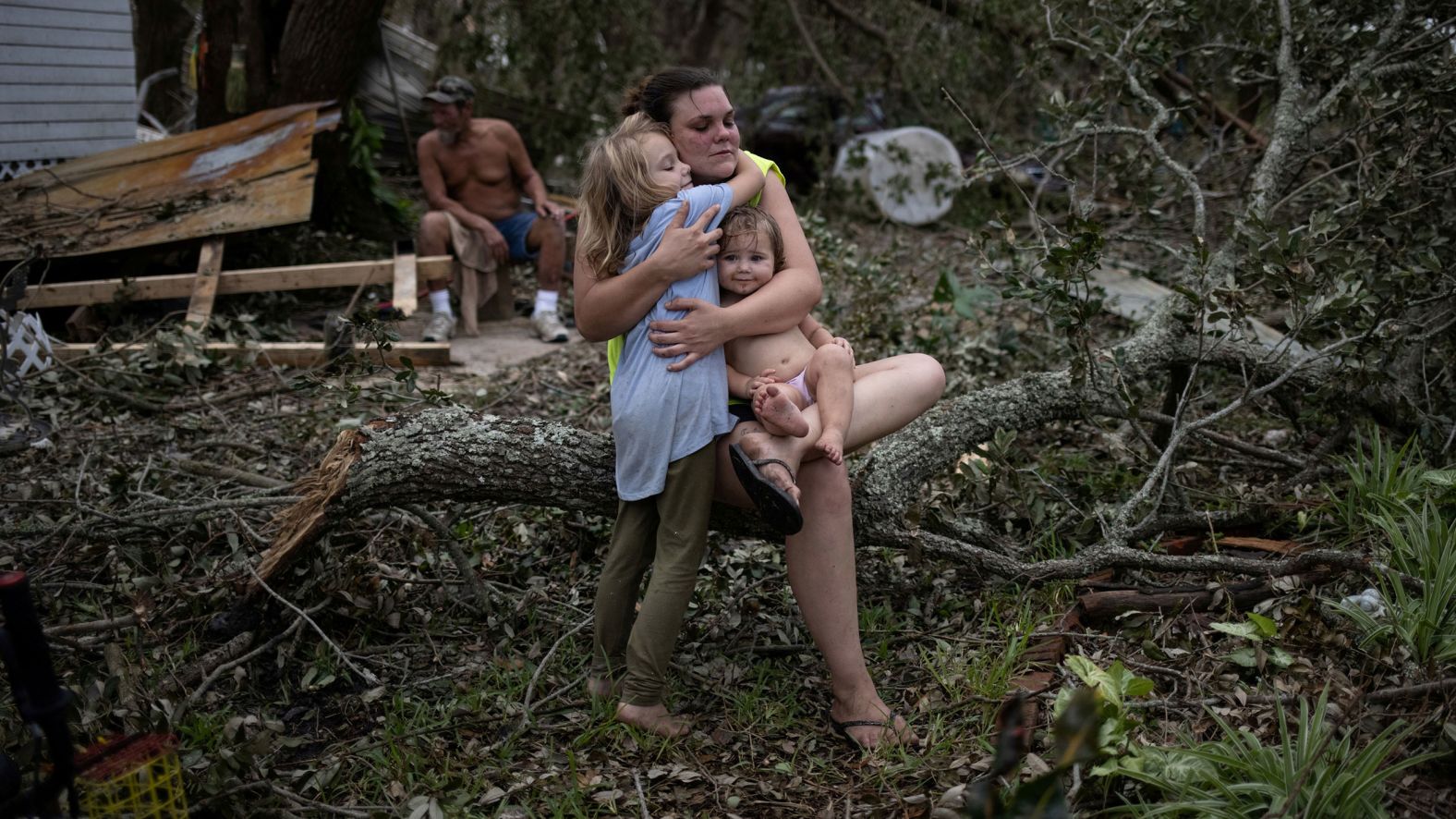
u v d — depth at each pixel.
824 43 10.57
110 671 2.96
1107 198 8.94
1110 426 4.80
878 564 3.68
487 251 6.95
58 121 7.68
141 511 3.85
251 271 6.43
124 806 2.29
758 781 2.70
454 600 3.54
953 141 10.38
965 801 2.39
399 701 2.96
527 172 7.12
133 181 7.14
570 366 6.27
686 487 2.77
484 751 2.79
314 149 8.63
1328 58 4.72
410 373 3.56
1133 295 6.77
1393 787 2.40
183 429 5.01
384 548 3.80
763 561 3.69
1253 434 4.72
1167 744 2.63
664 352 2.76
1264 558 3.49
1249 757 2.43
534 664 3.19
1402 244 4.05
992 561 3.37
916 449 3.58
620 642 3.01
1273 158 4.49
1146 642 3.03
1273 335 5.58
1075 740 1.87
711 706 3.04
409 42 10.47
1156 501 3.59
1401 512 3.41
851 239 9.55
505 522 3.96
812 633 2.86
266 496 4.05
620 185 2.79
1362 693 2.62
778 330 2.86
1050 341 5.78
